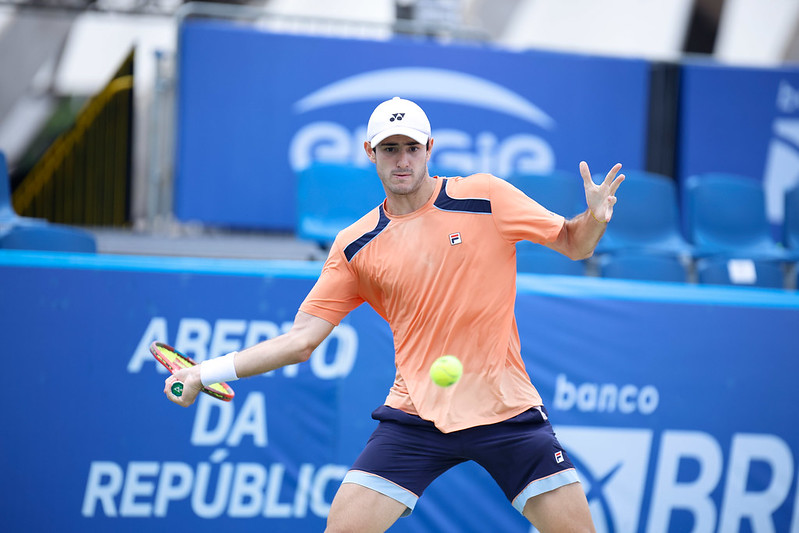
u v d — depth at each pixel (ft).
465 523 50.03
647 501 51.03
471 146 82.74
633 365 51.52
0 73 105.29
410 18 102.94
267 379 49.39
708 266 71.10
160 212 84.33
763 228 82.79
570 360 51.06
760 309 52.85
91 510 47.60
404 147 34.37
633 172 84.99
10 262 47.70
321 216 72.74
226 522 48.52
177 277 48.96
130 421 48.16
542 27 117.70
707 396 52.01
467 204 35.81
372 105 81.46
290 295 49.80
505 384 35.78
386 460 35.73
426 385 35.81
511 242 35.94
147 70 96.02
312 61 80.48
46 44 106.22
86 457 47.70
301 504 49.19
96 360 48.14
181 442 48.47
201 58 78.84
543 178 76.43
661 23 117.39
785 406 52.60
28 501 47.06
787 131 88.99
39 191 99.66
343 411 49.80
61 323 47.98
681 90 87.86
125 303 48.52
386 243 36.01
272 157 79.87
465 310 35.32
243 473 48.85
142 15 104.42
